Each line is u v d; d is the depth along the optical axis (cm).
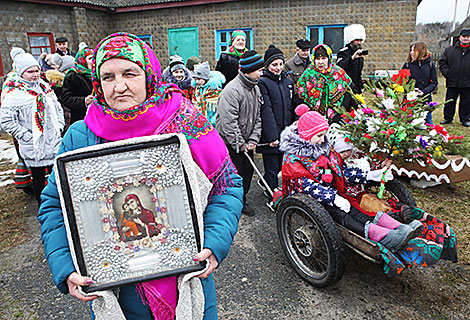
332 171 282
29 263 321
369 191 304
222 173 134
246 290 274
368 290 267
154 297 122
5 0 1177
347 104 443
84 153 110
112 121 120
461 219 362
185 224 118
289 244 290
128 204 114
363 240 238
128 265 115
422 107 249
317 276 266
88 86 403
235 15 1319
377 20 1130
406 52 1119
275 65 381
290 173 278
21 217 405
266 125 382
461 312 244
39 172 394
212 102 505
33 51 1273
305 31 1234
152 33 1471
